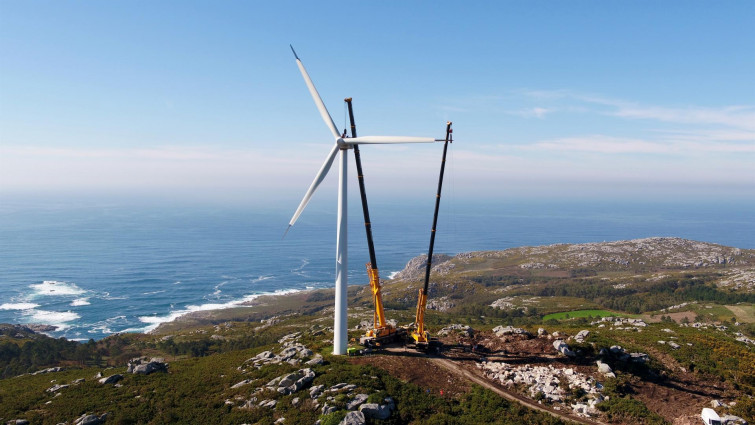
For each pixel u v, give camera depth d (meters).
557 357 66.44
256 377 60.91
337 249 67.12
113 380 63.09
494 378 60.84
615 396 54.81
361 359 65.62
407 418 50.34
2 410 54.12
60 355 159.88
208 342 181.88
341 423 46.78
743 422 48.56
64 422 50.38
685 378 60.75
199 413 51.44
